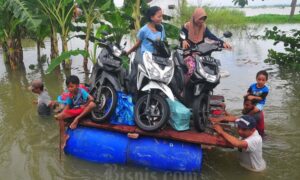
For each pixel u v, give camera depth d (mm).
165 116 4695
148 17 5301
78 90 5289
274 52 11617
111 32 10539
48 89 9016
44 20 10445
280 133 5930
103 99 5199
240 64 11562
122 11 10531
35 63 12422
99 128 5113
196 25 5598
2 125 6461
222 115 5699
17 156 5242
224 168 4816
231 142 4531
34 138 5863
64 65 11195
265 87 5691
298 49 12164
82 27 11141
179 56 5258
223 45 5129
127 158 4789
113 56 5262
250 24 25703
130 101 5172
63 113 5250
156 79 4695
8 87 9242
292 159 5027
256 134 4699
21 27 11531
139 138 4883
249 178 4566
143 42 5355
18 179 4629
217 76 4871
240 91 8375
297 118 6602
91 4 10352
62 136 5461
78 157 5086
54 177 4641
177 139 4715
